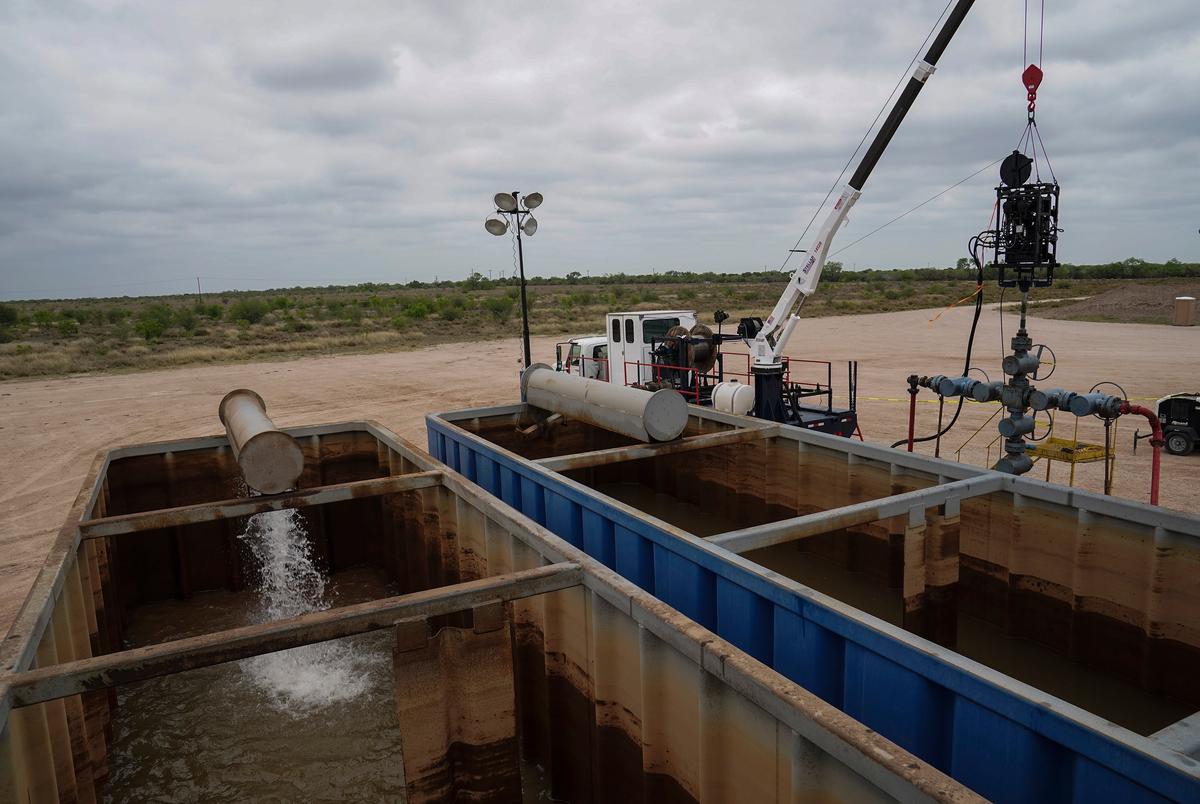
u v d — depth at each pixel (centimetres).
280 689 789
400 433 2006
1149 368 2656
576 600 552
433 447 1225
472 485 786
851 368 1381
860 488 856
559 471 873
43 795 464
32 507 1474
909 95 1195
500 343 4656
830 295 8881
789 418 1304
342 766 661
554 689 599
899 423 1884
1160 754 299
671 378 1557
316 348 4578
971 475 727
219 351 4300
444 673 498
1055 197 883
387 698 766
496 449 939
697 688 424
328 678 808
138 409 2555
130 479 1063
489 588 501
